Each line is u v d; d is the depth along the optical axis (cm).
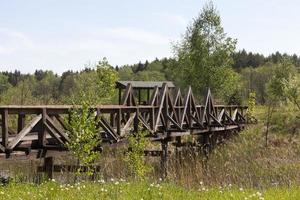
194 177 1642
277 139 3488
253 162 2362
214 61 5409
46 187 1012
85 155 1255
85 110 1255
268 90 5284
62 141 1271
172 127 2250
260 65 13350
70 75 9994
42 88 10119
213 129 2881
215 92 5359
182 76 5500
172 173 1859
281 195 1052
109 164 1731
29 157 1160
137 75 10788
